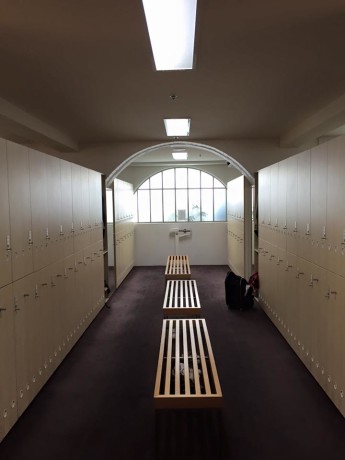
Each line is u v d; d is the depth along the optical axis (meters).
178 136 5.68
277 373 3.26
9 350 2.41
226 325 4.63
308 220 3.21
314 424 2.49
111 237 8.50
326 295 2.78
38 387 2.91
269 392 2.93
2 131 4.67
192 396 2.07
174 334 3.17
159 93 3.53
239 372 3.29
